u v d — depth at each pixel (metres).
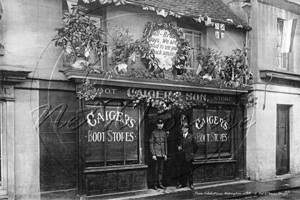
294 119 13.38
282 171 13.18
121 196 9.32
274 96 12.74
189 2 11.73
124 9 9.97
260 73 12.27
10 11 8.14
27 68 8.27
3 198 7.85
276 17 12.96
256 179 12.06
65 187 8.69
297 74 13.01
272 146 12.62
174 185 10.67
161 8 10.05
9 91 7.97
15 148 8.10
